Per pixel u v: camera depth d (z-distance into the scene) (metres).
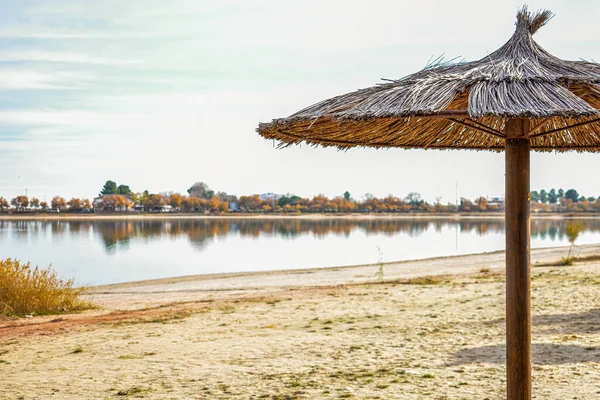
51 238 66.00
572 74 3.53
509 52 3.96
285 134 4.02
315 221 141.38
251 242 61.38
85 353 9.05
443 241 62.53
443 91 3.29
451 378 6.81
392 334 9.73
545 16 4.04
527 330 3.56
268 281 23.83
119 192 199.88
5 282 14.40
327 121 3.73
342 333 10.04
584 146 5.18
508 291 3.59
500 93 3.20
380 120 4.03
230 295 18.20
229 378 7.22
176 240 63.94
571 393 5.93
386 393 6.32
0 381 7.33
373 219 161.38
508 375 3.61
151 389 6.81
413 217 182.38
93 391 6.78
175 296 18.77
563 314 10.58
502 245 54.44
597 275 16.86
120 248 51.44
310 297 15.84
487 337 9.09
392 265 31.11
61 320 13.09
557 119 4.62
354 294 16.03
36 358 8.77
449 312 11.81
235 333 10.48
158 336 10.41
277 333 10.32
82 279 28.00
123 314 13.95
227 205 187.75
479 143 5.25
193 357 8.52
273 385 6.82
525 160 3.57
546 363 7.15
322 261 38.25
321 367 7.64
